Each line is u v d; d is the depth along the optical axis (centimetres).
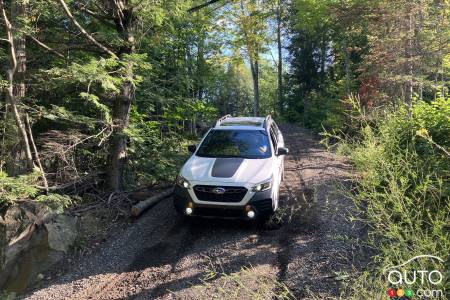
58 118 785
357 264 469
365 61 1470
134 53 831
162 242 616
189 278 491
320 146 1586
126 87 840
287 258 520
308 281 450
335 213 653
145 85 1076
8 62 811
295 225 637
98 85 812
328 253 513
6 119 782
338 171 976
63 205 708
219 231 643
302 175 990
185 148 1175
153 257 566
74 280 531
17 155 788
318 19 2023
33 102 818
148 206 777
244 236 612
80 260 606
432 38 1162
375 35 1352
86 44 819
